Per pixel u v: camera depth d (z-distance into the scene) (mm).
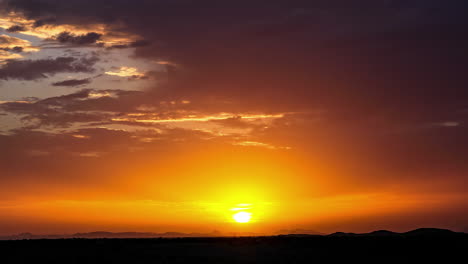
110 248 83500
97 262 63656
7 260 66312
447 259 68688
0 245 89188
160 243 95875
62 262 63875
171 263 62344
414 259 68000
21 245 89125
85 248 83375
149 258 67688
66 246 87750
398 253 75062
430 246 86312
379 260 67062
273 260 65875
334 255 71938
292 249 82375
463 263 64812
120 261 64500
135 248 83750
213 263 62469
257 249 82375
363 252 77250
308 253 75250
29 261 65188
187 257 69000
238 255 72062
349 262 64625
